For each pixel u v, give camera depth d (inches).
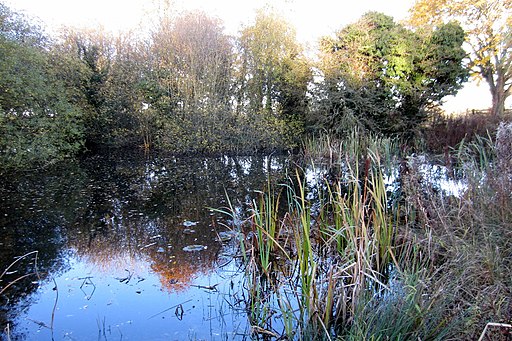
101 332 92.0
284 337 88.2
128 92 510.3
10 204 227.6
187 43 502.9
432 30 477.7
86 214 204.4
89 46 520.4
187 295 111.0
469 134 367.9
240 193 259.4
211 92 500.1
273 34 522.6
